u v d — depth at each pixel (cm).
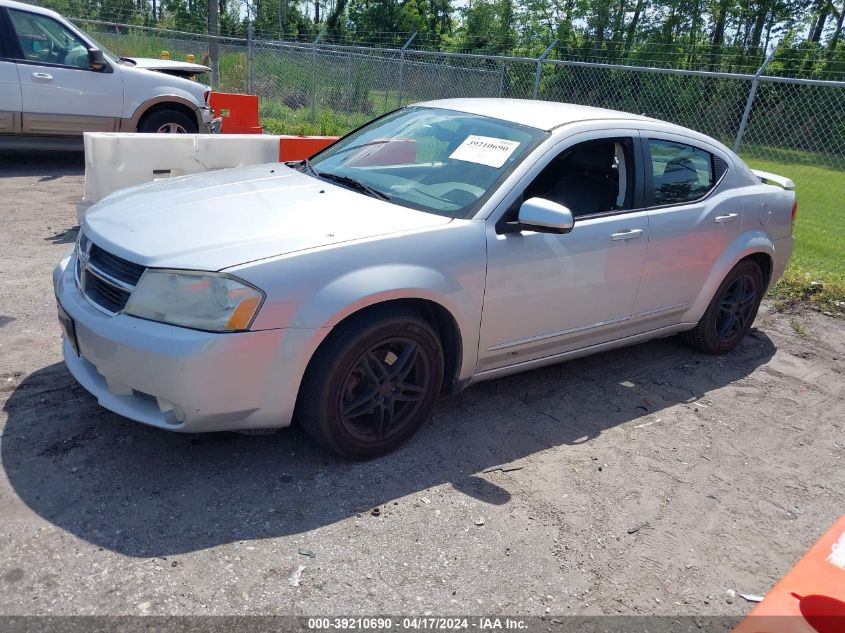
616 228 403
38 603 239
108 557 262
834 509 342
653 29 3198
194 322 283
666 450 382
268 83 1706
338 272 303
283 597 253
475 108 434
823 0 3241
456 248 337
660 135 445
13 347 416
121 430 342
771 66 2720
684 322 479
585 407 422
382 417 333
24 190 820
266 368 291
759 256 510
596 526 311
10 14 869
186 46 1769
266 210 335
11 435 329
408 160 403
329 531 289
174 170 640
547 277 373
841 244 968
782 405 453
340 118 1581
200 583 254
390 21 3556
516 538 297
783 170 1582
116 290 302
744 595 278
